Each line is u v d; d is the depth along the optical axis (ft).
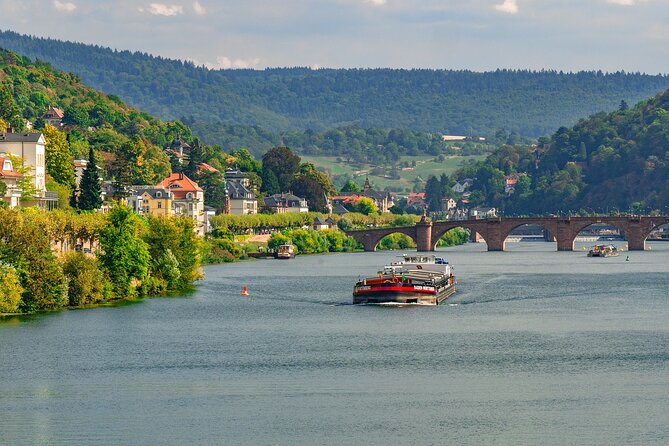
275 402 619.26
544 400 624.59
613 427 570.87
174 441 548.72
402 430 565.53
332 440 550.77
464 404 615.98
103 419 585.22
